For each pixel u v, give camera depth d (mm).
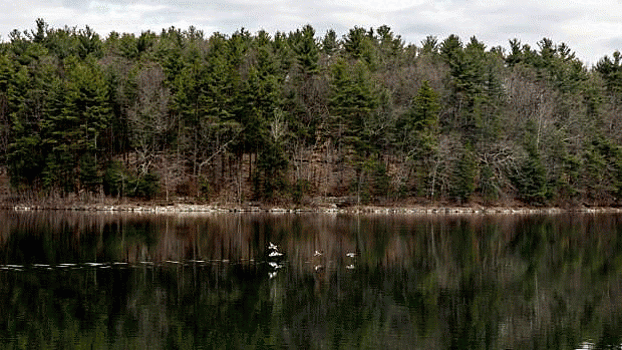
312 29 116188
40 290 33844
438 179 89875
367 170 86562
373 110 90062
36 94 86375
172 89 89500
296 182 86625
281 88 94125
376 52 119875
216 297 32906
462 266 43250
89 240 51875
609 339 26906
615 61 126562
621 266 44281
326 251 48156
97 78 84375
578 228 68688
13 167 84938
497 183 92000
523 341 26531
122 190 85000
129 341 25609
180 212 81750
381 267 42125
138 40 117562
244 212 82812
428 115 88625
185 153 91438
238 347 25062
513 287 36844
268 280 37188
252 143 88062
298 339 26172
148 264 41500
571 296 34781
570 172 93812
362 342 25906
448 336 26906
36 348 24594
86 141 83500
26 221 66875
